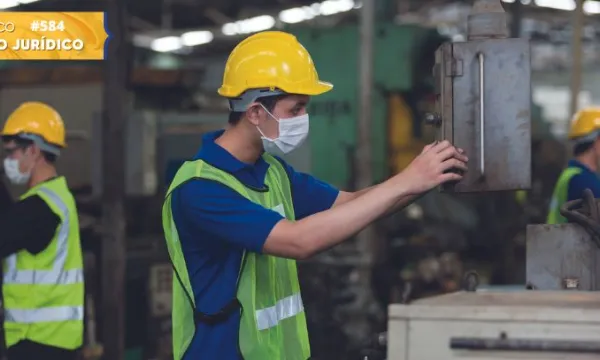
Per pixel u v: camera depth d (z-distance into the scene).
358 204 2.92
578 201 3.92
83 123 8.61
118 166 7.41
